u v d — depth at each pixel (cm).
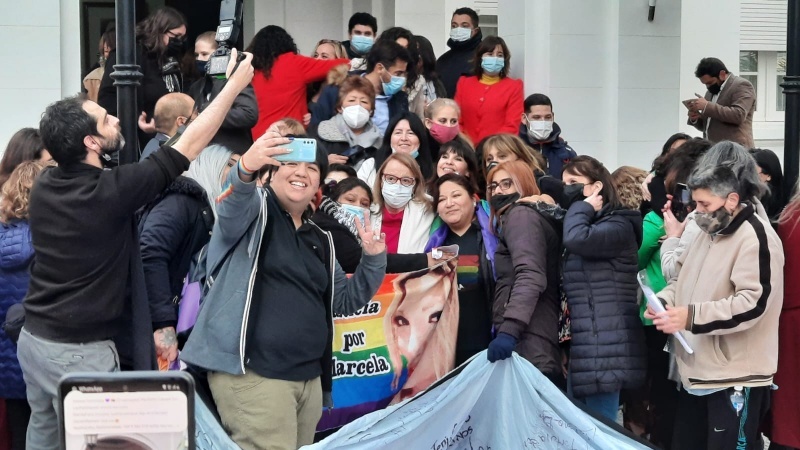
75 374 351
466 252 760
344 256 712
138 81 633
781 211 779
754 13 1529
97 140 553
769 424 750
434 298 729
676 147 818
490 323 752
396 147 885
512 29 1214
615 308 706
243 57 611
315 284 591
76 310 549
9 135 1016
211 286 583
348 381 719
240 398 570
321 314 594
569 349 726
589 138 1191
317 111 1012
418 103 1042
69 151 547
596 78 1188
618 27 1177
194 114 755
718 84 1241
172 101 753
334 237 714
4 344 686
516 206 713
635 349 709
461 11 1205
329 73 1027
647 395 813
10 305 684
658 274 806
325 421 718
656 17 1187
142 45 946
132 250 571
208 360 570
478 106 1109
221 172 704
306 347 581
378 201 789
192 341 576
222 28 624
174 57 964
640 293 792
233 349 566
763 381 681
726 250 679
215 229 587
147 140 941
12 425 704
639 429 827
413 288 726
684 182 772
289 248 586
